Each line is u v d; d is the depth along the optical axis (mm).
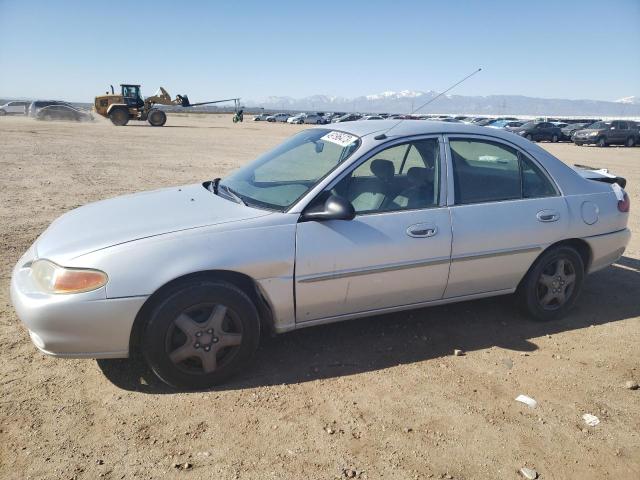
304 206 3410
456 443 2830
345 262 3449
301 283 3371
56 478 2477
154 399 3148
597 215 4414
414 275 3709
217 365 3270
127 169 13609
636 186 12742
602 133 31844
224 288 3193
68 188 10172
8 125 34250
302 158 3975
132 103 42469
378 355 3771
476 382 3443
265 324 3646
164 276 3033
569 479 2600
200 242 3143
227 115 107562
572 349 3953
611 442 2889
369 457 2693
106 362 3559
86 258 3006
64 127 34281
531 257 4152
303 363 3629
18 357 3568
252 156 18375
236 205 3615
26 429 2820
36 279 3086
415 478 2559
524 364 3705
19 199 8805
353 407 3119
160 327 3088
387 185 3723
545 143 36781
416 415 3061
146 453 2668
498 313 4578
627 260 6242
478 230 3869
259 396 3207
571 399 3287
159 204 3770
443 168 3883
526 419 3064
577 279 4449
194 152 19516
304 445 2768
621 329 4324
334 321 3641
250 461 2635
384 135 3773
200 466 2588
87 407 3041
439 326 4285
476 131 4105
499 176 4105
